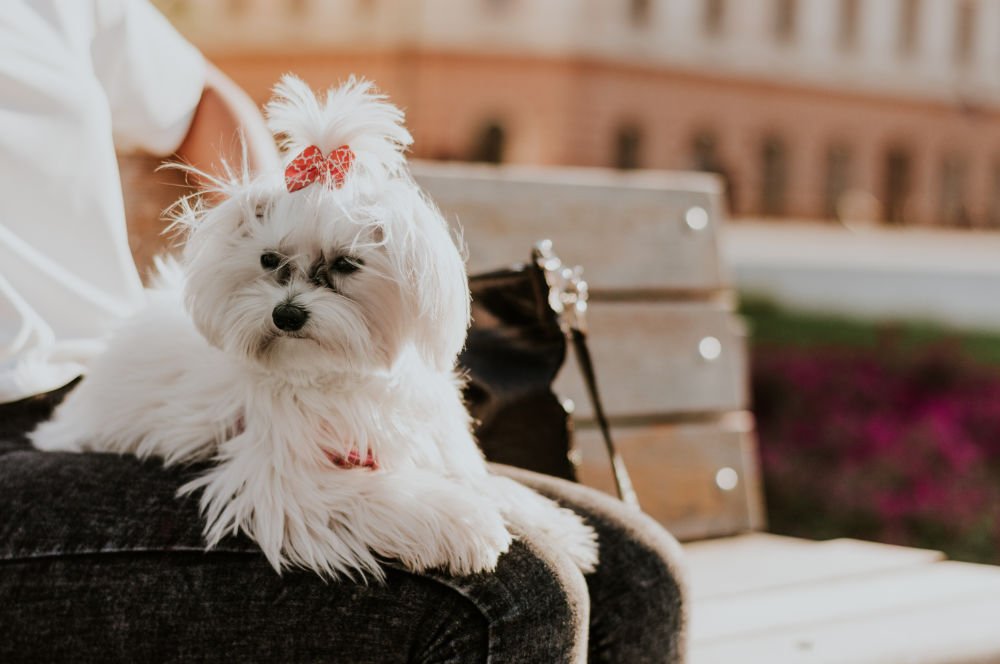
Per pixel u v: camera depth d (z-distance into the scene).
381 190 1.53
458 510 1.41
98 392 1.57
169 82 1.92
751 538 2.85
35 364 1.65
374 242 1.51
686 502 2.82
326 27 14.34
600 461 2.69
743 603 2.24
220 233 1.52
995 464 4.84
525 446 2.01
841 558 2.66
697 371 2.90
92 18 1.80
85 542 1.32
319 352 1.45
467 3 16.77
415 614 1.35
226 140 1.99
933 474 4.66
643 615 1.71
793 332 8.22
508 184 2.71
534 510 1.67
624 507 1.86
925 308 12.53
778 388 5.67
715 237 3.01
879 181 22.72
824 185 22.02
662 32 19.41
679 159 20.14
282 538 1.37
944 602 2.29
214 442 1.50
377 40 15.72
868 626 2.11
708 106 20.31
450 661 1.34
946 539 4.12
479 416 1.98
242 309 1.46
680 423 2.87
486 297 2.01
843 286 14.63
